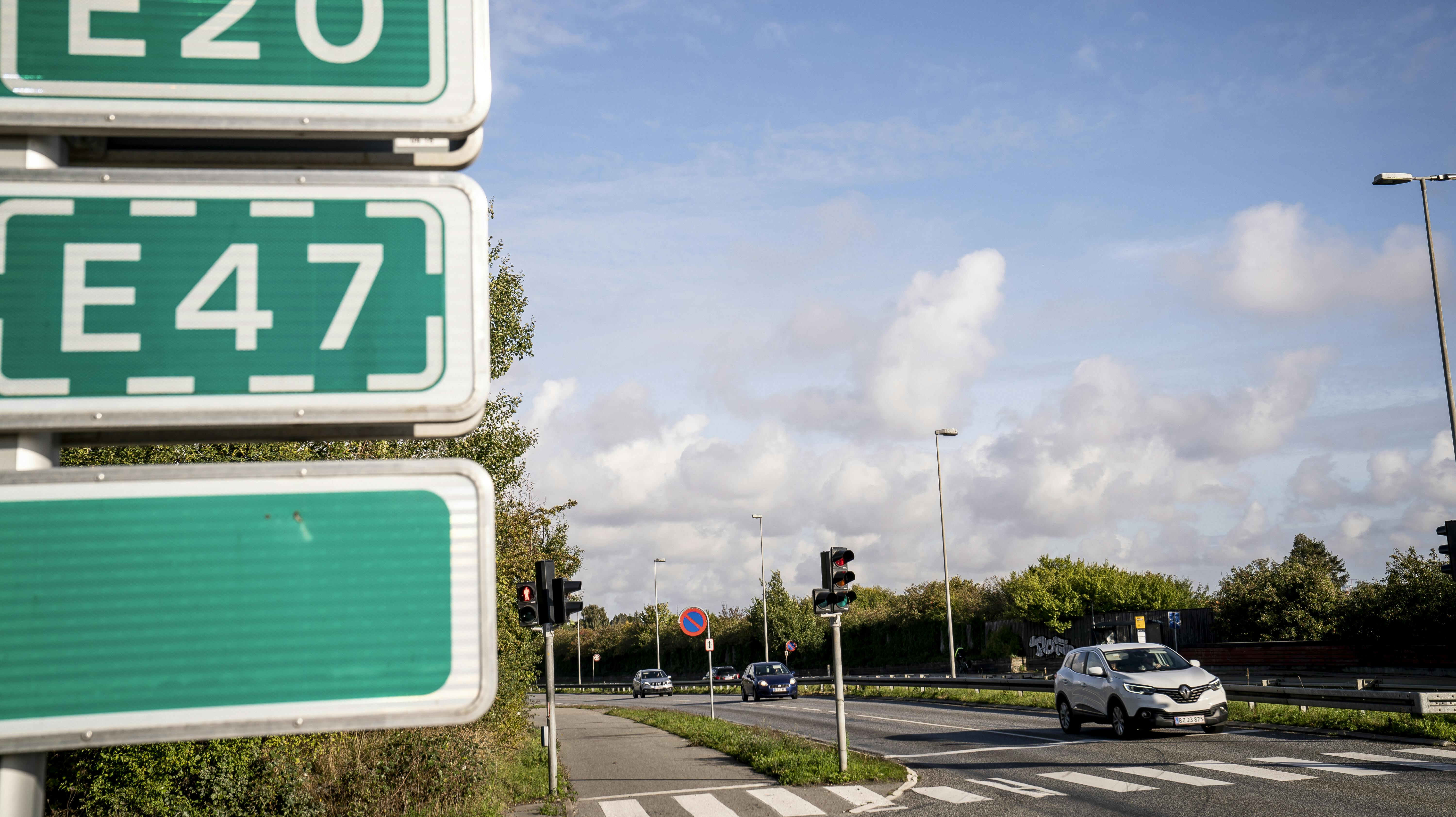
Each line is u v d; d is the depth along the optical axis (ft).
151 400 7.50
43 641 7.16
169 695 7.23
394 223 8.00
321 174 7.95
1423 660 106.11
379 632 7.54
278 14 8.34
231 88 8.18
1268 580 149.79
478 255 8.06
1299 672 116.57
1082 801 37.86
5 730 7.02
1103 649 63.36
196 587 7.38
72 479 7.33
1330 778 39.88
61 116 7.84
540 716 118.83
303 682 7.40
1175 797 37.73
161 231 7.70
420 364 7.86
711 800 42.19
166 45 8.12
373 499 7.68
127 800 28.94
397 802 35.65
